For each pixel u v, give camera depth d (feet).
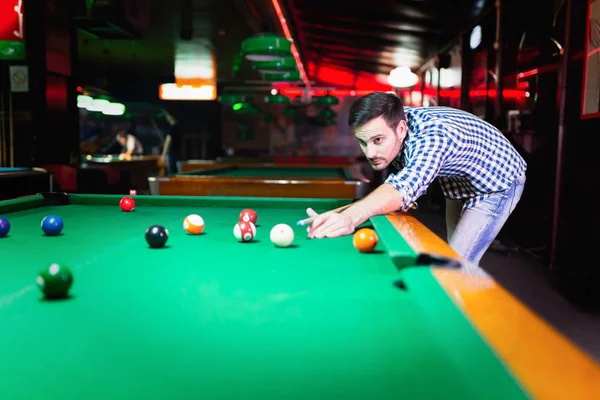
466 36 29.84
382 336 3.55
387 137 7.40
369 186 15.25
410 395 2.68
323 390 2.75
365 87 58.75
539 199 19.48
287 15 26.73
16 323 3.83
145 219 8.98
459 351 2.98
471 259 8.71
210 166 27.99
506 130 21.29
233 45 34.94
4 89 24.17
